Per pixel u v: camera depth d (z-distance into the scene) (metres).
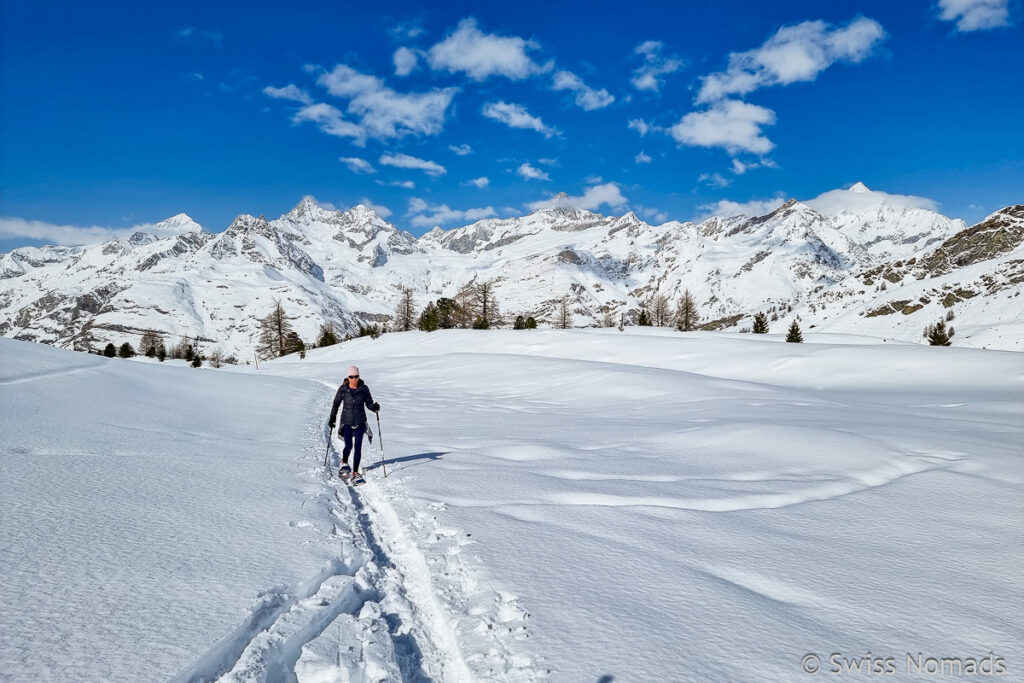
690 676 3.65
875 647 4.05
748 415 16.17
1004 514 7.12
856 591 4.98
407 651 4.29
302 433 14.73
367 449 12.51
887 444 11.27
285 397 23.83
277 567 5.27
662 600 4.75
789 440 11.62
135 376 20.89
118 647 3.69
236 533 6.11
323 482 9.02
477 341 65.69
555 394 26.20
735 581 5.21
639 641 4.08
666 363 41.28
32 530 5.52
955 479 8.73
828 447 10.98
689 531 6.55
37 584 4.45
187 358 107.69
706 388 23.94
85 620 3.99
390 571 5.87
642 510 7.37
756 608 4.62
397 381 36.75
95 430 11.16
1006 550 5.94
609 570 5.38
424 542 6.20
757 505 7.72
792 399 20.27
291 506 7.35
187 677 3.52
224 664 3.87
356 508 8.05
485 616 4.48
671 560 5.66
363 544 6.43
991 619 4.48
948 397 20.97
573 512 7.26
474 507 7.50
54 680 3.26
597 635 4.16
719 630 4.26
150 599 4.41
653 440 12.73
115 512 6.37
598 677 3.63
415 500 7.81
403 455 11.61
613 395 24.44
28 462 8.12
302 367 59.09
